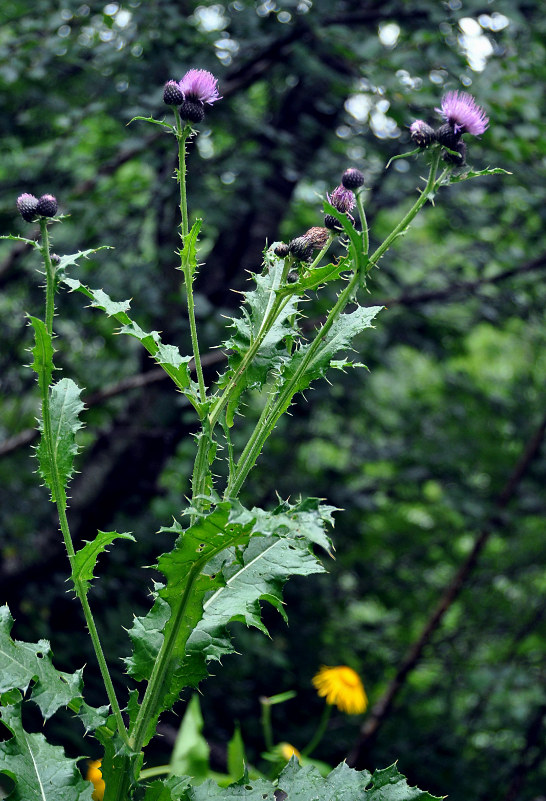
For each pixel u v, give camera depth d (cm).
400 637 813
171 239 616
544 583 831
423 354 745
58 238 614
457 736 730
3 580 595
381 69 533
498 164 600
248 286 649
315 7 536
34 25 534
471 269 735
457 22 555
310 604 782
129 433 638
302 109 655
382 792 165
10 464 698
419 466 816
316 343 170
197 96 179
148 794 165
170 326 589
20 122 600
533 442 732
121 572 610
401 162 617
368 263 165
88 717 162
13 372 695
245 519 135
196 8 586
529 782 697
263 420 174
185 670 166
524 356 1013
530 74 525
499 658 779
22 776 159
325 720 425
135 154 576
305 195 771
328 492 790
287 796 166
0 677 158
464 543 945
